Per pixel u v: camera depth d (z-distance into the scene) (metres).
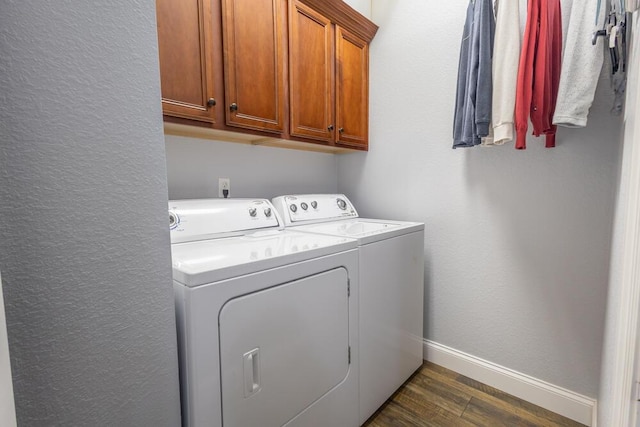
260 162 1.92
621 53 1.10
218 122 1.34
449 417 1.50
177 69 1.19
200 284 0.80
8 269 0.46
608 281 1.27
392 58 2.03
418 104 1.93
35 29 0.47
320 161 2.30
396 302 1.59
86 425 0.55
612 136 1.32
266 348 0.96
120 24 0.56
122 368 0.60
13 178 0.46
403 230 1.63
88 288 0.55
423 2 1.87
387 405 1.58
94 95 0.53
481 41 1.30
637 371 0.68
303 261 1.07
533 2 1.20
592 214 1.39
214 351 0.83
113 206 0.57
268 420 0.98
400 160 2.03
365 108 2.11
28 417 0.49
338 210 2.01
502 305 1.68
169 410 0.68
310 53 1.70
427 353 1.98
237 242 1.24
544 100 1.23
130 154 0.59
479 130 1.31
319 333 1.15
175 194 1.56
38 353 0.50
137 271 0.61
